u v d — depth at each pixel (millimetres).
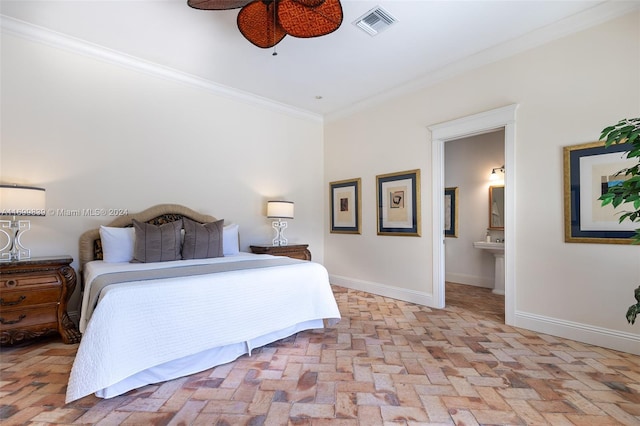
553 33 2705
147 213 3375
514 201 2934
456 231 5137
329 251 5047
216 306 2059
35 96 2795
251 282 2250
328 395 1743
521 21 2637
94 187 3102
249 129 4305
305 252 4363
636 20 2324
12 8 2473
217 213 3992
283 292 2430
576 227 2578
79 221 3016
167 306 1872
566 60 2648
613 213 2400
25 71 2750
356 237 4594
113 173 3215
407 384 1861
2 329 2307
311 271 2662
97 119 3117
